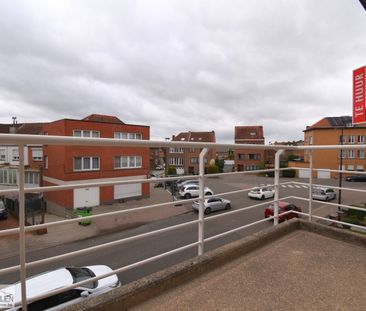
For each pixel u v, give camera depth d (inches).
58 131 853.2
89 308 58.1
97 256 362.9
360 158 1461.6
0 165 1004.6
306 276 78.5
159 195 1083.9
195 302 65.5
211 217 93.7
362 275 79.0
